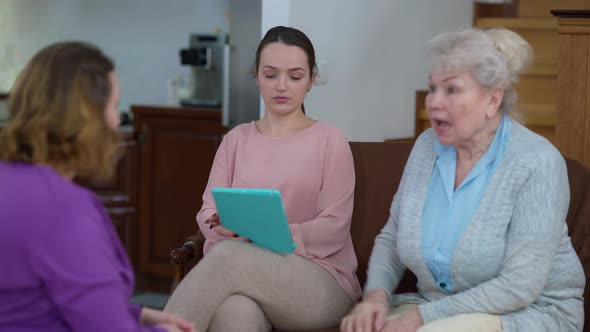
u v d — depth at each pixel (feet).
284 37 7.91
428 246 6.64
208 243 7.54
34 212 4.52
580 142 10.45
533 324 6.24
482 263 6.34
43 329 4.61
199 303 6.63
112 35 18.39
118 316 4.60
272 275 6.84
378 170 8.27
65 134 4.78
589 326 6.95
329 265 7.42
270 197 6.48
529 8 15.61
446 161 6.73
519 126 6.59
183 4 18.35
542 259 6.16
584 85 10.34
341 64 12.61
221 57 16.29
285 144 7.90
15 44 17.81
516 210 6.28
